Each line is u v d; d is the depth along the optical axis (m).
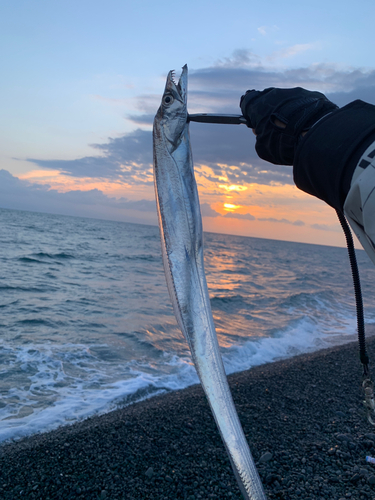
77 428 4.30
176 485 3.16
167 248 0.79
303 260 50.38
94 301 12.48
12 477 3.26
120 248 36.97
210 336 0.74
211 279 21.03
